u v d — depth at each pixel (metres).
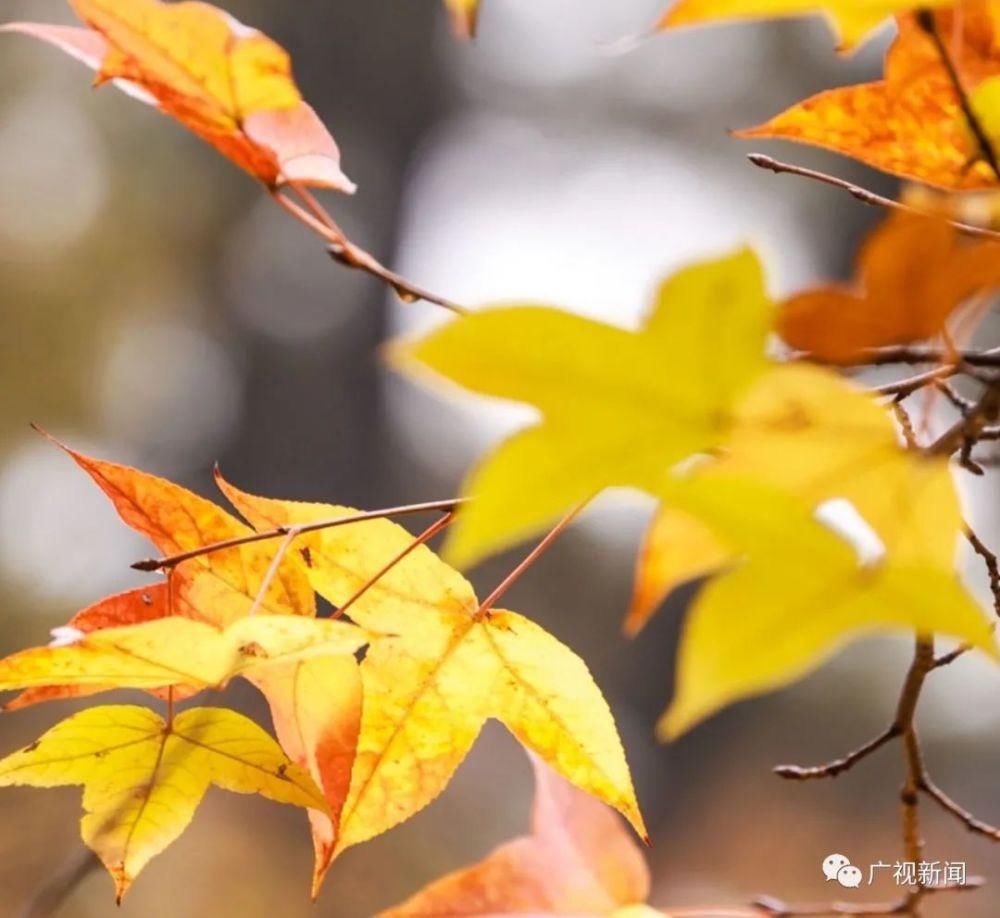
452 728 2.03
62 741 2.00
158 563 2.02
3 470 12.40
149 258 14.59
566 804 2.01
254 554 2.03
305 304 19.11
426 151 21.44
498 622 2.03
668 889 10.91
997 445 2.02
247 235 16.92
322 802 2.00
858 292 1.88
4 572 11.62
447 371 1.86
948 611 1.85
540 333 1.86
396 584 2.04
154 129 14.78
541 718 2.03
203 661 1.95
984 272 1.88
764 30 16.98
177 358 16.62
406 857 9.70
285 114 2.00
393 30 20.45
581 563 16.42
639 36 1.88
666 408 1.87
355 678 2.00
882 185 15.38
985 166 1.99
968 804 13.89
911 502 1.88
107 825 2.00
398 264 20.81
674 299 1.86
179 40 1.99
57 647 1.94
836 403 1.87
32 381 12.99
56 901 2.00
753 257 1.86
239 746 2.01
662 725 1.85
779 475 1.88
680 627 17.31
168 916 7.51
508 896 2.00
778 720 16.62
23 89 13.62
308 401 19.33
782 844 14.45
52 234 13.51
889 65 1.98
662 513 1.89
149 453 16.80
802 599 1.85
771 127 2.00
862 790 15.43
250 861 8.52
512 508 1.86
